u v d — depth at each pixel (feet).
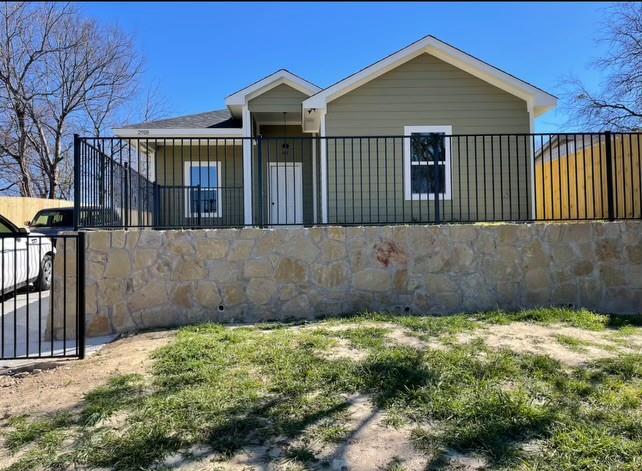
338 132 30.76
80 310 14.73
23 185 63.21
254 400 10.20
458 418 9.25
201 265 18.65
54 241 18.07
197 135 38.58
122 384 11.37
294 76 36.58
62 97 64.80
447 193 30.27
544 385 10.73
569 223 19.70
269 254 18.89
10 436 9.07
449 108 30.94
